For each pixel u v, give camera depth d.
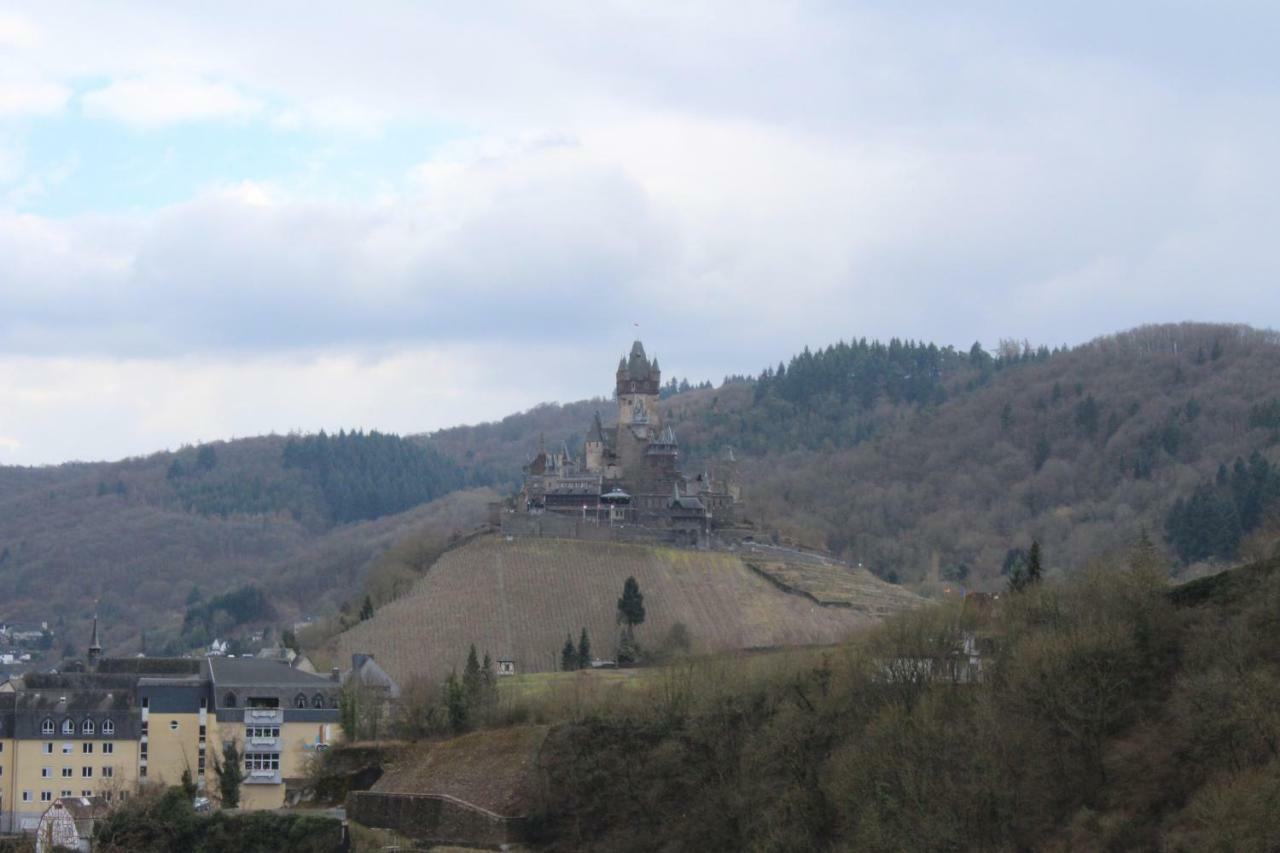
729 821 199.88
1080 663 185.88
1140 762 173.62
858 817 182.25
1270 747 161.38
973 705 193.00
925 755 181.88
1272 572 195.25
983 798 174.00
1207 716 168.88
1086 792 175.25
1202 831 156.62
